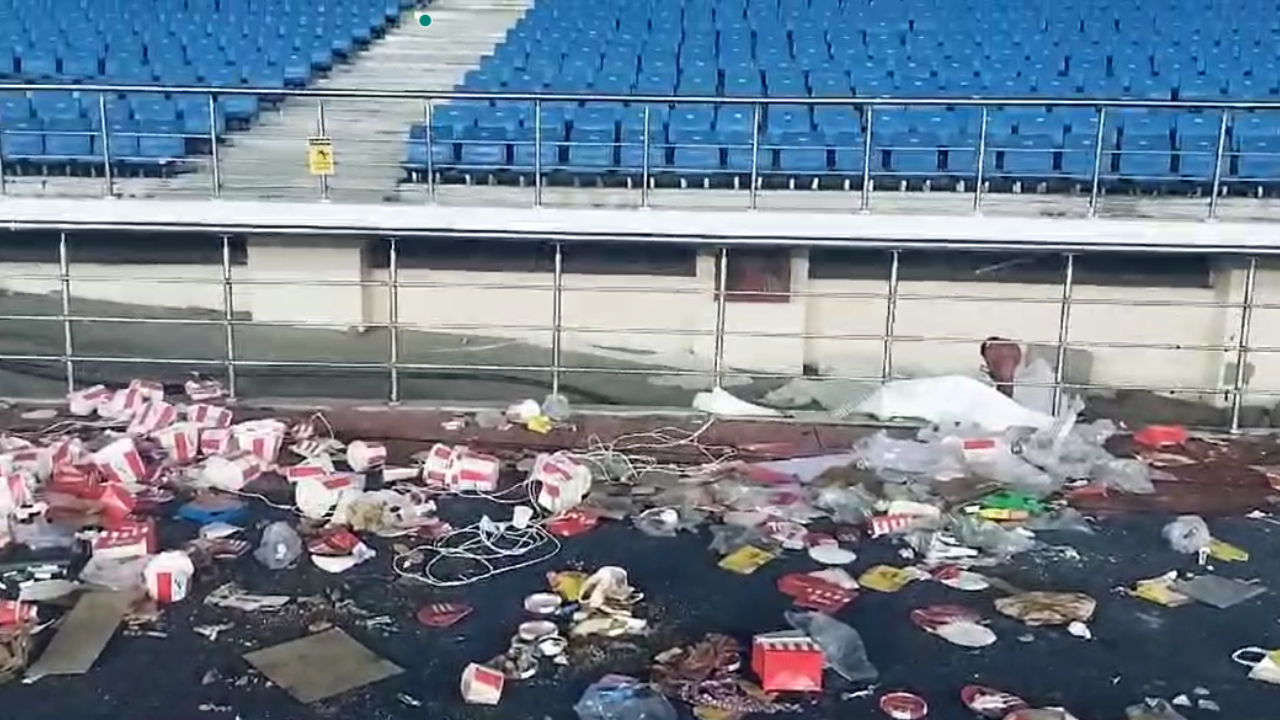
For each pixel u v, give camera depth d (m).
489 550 3.10
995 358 4.62
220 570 2.96
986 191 6.17
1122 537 3.22
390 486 3.48
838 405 5.15
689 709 2.41
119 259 5.78
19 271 5.82
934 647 2.66
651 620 2.77
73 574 2.92
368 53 8.34
